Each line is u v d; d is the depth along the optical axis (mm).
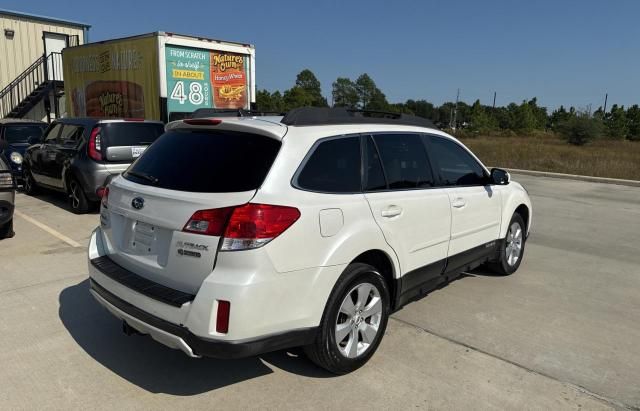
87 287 4980
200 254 2848
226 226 2797
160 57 10633
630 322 4453
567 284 5461
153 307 2965
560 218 9242
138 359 3611
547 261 6367
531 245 7195
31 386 3236
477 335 4105
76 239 6766
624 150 33312
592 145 39844
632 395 3277
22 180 11000
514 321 4410
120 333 4004
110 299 3277
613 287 5395
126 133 8320
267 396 3184
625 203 11086
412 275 3967
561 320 4457
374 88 105250
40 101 20234
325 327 3188
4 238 6758
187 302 2824
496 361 3680
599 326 4348
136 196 3256
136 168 3568
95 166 7984
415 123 4363
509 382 3396
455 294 5062
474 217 4766
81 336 3939
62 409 3006
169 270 3012
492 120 70375
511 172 17078
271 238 2836
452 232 4426
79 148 8219
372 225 3445
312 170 3199
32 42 20062
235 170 3021
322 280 3107
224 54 11727
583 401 3197
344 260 3221
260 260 2799
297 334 3031
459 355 3758
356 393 3232
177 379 3361
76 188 8312
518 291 5191
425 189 4141
